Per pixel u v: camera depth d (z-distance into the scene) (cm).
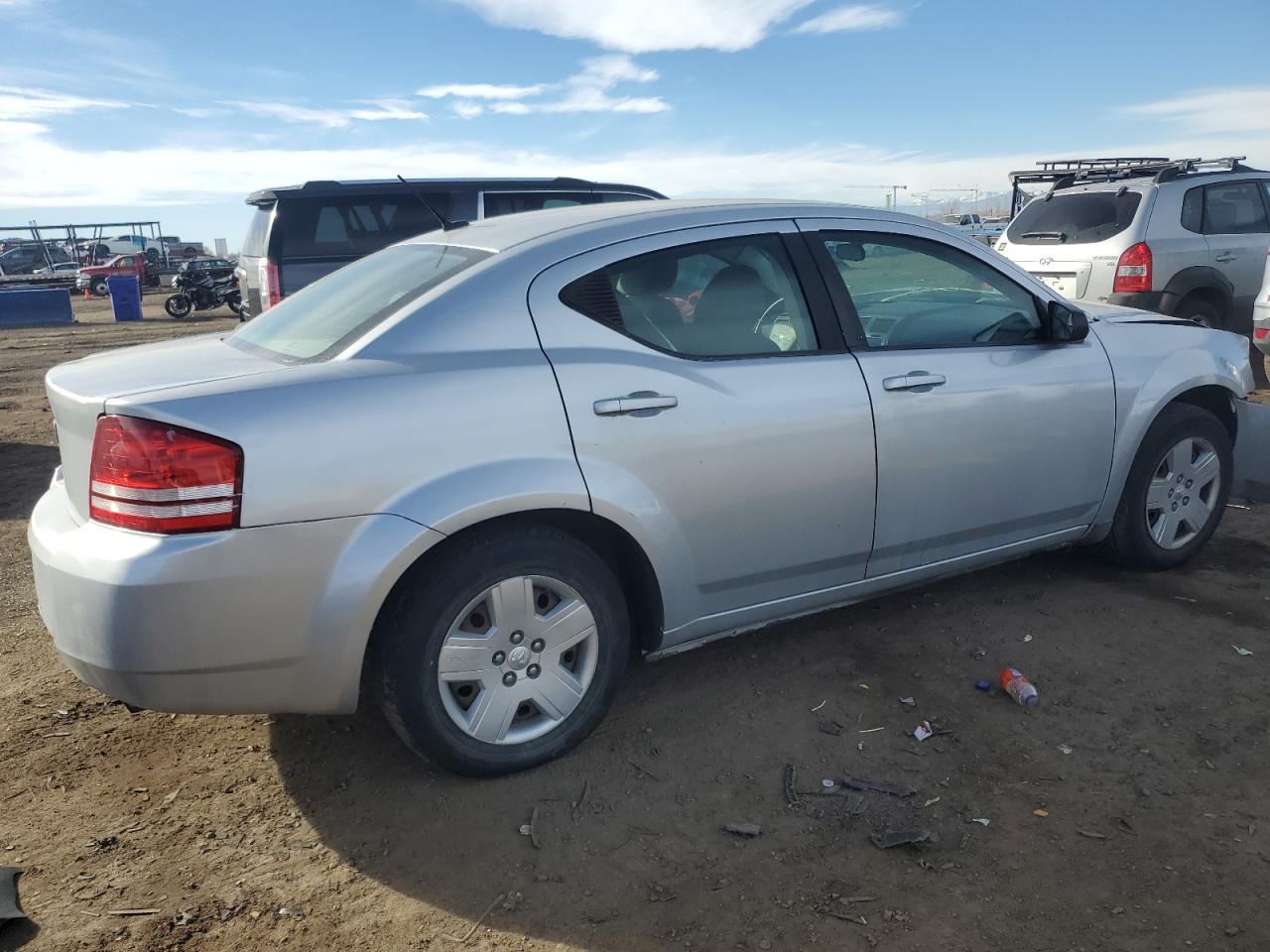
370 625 256
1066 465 384
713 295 316
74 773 300
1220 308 826
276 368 267
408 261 330
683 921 229
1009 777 282
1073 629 378
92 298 3406
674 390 297
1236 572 431
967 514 362
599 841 260
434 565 267
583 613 292
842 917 228
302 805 280
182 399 242
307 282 913
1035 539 392
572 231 307
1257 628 374
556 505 275
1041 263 854
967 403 352
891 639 375
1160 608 395
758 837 259
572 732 297
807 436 318
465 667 275
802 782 283
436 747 275
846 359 332
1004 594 414
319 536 248
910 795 275
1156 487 418
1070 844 252
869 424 330
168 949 225
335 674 257
